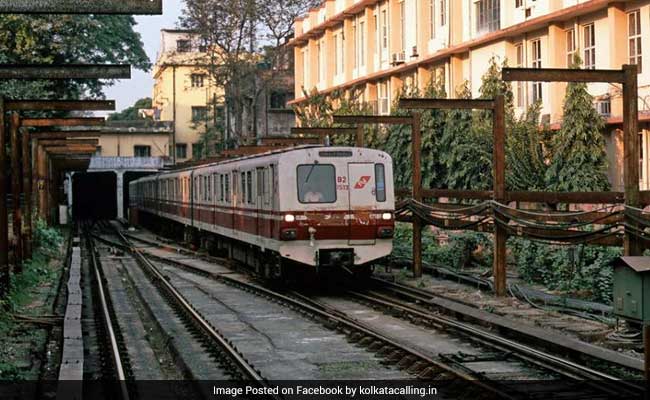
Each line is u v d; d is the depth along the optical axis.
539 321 13.33
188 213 32.16
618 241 13.10
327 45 44.78
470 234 21.20
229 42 48.97
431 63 33.25
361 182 18.23
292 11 49.50
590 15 23.70
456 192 18.84
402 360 10.71
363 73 40.53
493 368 10.24
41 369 10.99
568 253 16.34
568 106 21.02
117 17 42.03
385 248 18.42
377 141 32.59
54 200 49.00
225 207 24.39
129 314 16.19
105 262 28.22
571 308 14.52
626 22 22.50
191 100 72.12
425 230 26.03
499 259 16.28
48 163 39.84
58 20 31.69
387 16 37.34
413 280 19.52
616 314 11.52
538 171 22.02
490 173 24.64
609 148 22.81
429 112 28.41
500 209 15.90
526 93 27.12
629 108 12.98
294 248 17.98
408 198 20.20
